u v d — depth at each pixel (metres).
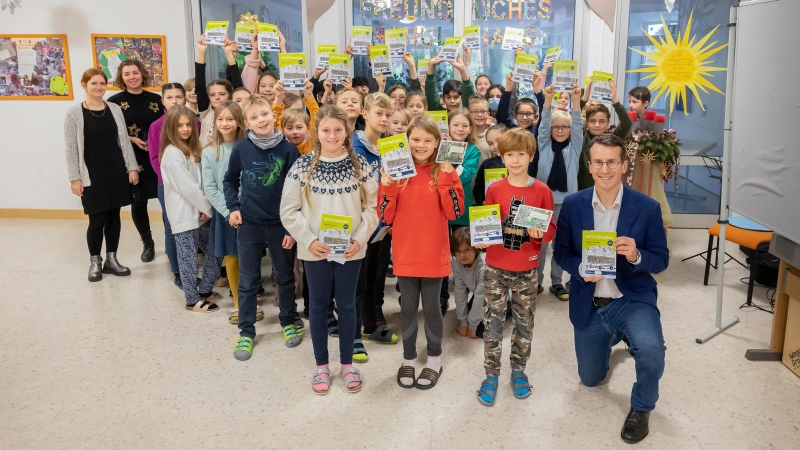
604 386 2.43
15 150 5.31
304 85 3.47
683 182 4.94
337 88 4.25
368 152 2.59
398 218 2.30
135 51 5.11
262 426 2.16
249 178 2.64
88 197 3.69
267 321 3.14
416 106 3.26
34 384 2.47
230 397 2.36
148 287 3.66
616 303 2.19
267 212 2.67
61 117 5.22
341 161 2.33
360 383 2.40
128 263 4.15
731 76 2.82
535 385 2.43
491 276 2.29
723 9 4.64
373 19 5.11
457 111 2.90
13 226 5.15
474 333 2.88
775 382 2.45
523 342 2.32
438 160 2.29
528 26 5.02
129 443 2.06
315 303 2.36
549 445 2.03
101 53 5.09
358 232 2.33
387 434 2.10
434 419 2.20
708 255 3.60
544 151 3.26
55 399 2.35
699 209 4.96
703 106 4.82
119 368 2.61
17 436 2.10
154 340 2.89
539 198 2.27
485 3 5.01
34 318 3.17
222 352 2.76
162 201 3.52
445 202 2.24
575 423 2.16
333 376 2.52
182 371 2.58
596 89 3.52
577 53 4.95
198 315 3.21
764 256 3.57
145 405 2.31
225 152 2.94
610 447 2.02
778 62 2.40
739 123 2.74
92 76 3.66
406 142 2.15
